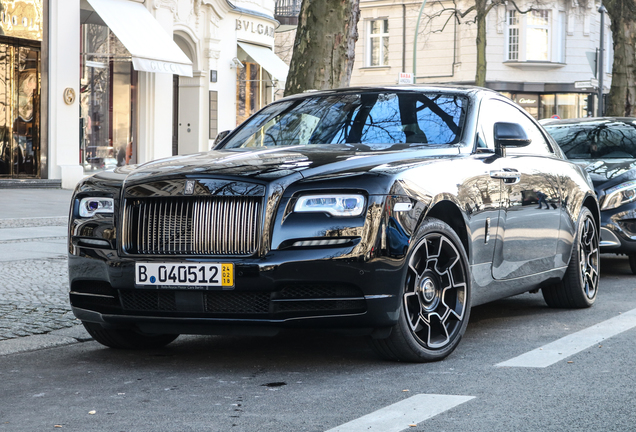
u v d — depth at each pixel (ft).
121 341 16.57
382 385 13.39
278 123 18.63
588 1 128.26
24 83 65.05
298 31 35.99
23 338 17.60
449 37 129.90
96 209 15.07
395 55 135.95
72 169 66.95
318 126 17.98
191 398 12.80
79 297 15.44
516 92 129.59
